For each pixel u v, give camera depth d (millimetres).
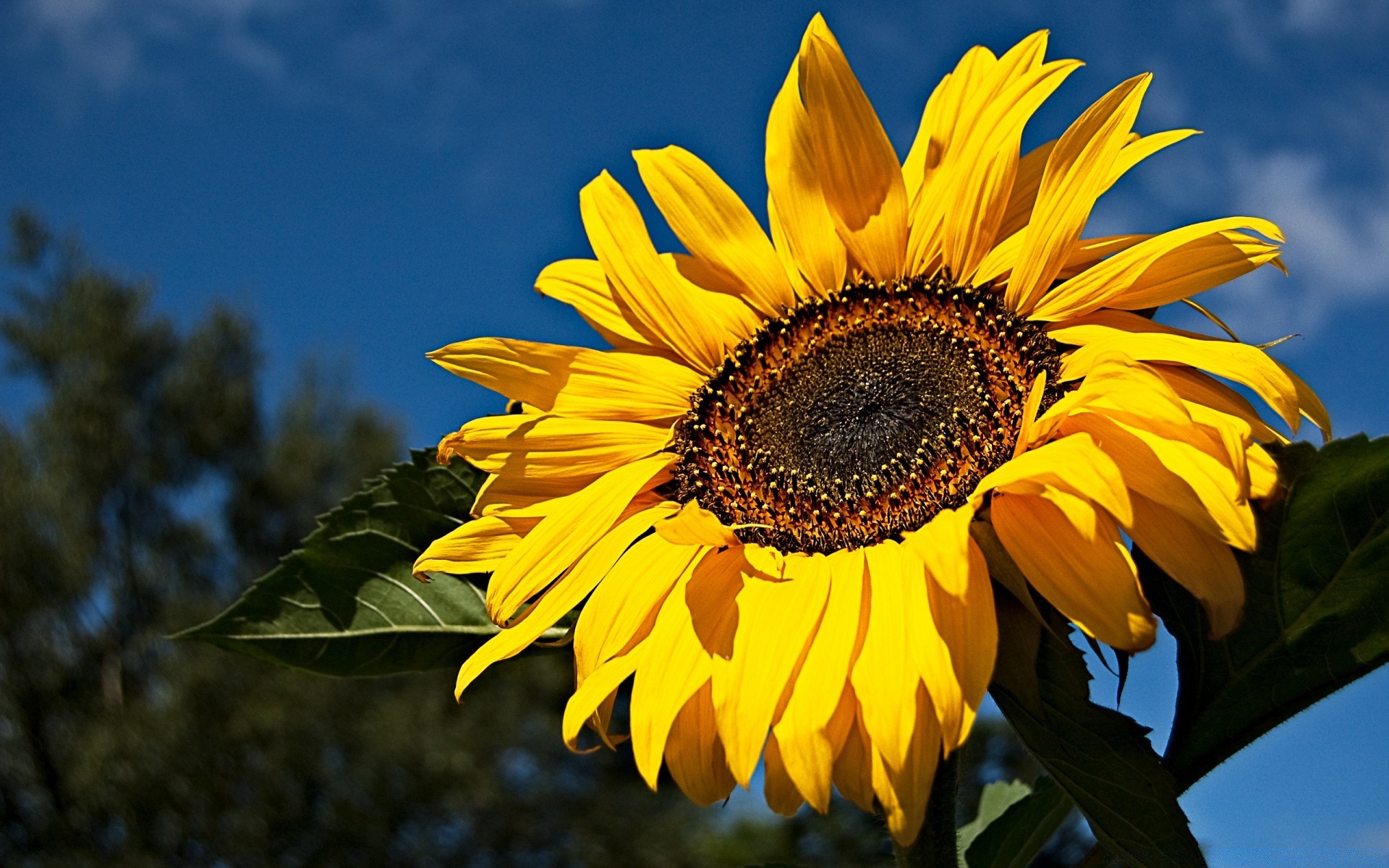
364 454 7039
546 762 5438
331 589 846
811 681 720
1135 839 717
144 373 6746
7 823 5605
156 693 6062
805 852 3848
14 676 5879
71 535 6148
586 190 861
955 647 708
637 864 4992
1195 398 736
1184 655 751
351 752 5281
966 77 835
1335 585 722
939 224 843
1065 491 709
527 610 806
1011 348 804
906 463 804
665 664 746
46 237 6703
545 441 825
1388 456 703
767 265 862
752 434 838
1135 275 768
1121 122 779
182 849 5223
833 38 831
